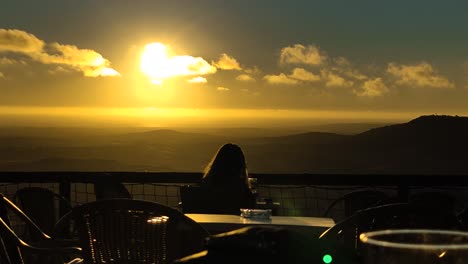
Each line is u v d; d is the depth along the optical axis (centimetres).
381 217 276
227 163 525
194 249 272
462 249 95
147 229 274
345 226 278
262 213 434
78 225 278
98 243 279
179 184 711
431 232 103
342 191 632
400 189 663
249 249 110
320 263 119
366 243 101
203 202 521
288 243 112
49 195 553
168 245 274
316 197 613
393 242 102
